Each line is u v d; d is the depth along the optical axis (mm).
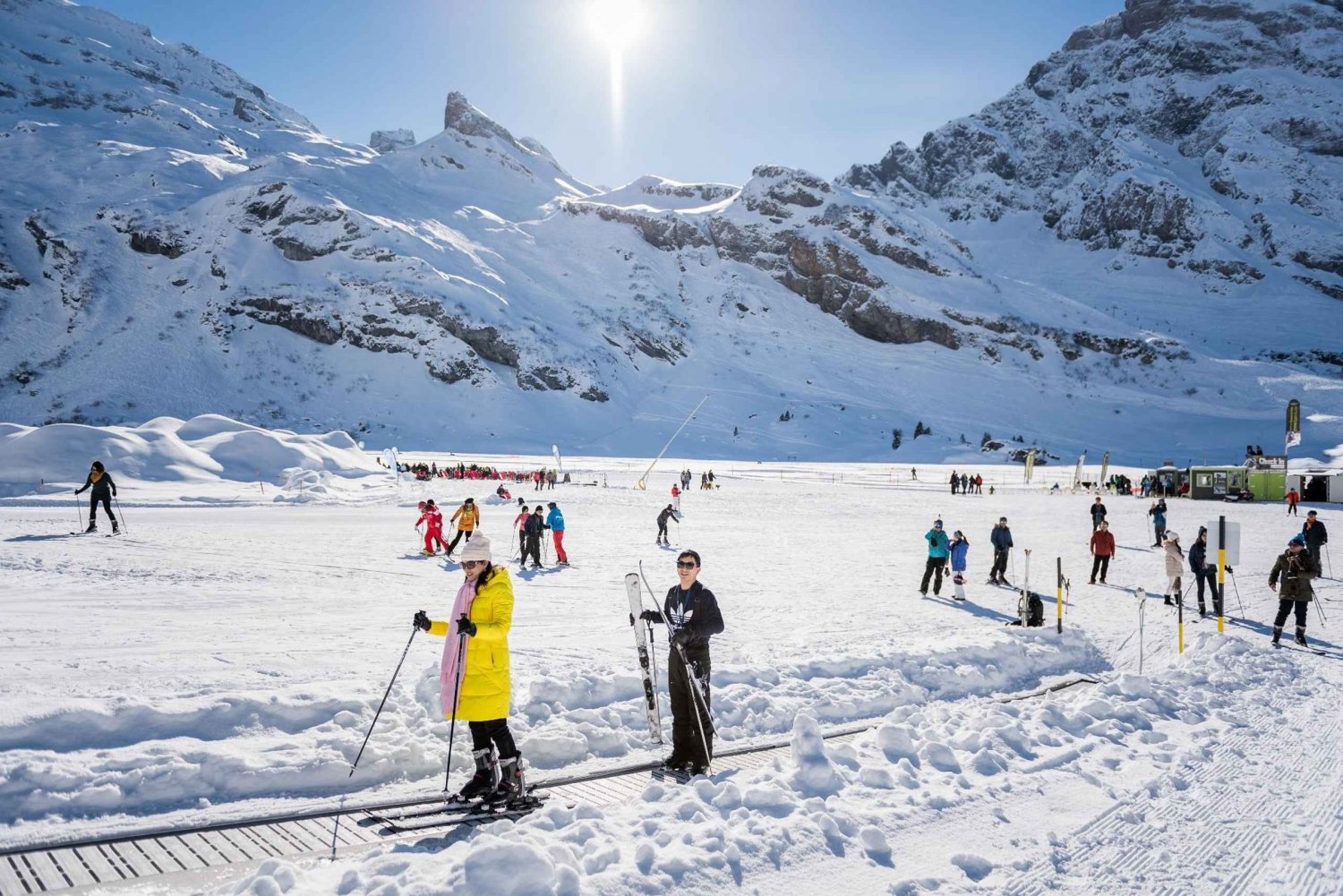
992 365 151500
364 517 29609
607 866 4418
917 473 79938
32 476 35719
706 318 164000
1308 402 133000
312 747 6008
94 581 14336
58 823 4906
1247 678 9789
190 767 5500
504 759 5301
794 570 19641
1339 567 21547
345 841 4879
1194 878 4699
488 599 5328
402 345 127625
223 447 43719
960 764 6367
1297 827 5473
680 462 93688
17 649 8789
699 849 4648
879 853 4859
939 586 16422
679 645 6246
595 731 6898
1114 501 47219
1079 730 7461
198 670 8086
